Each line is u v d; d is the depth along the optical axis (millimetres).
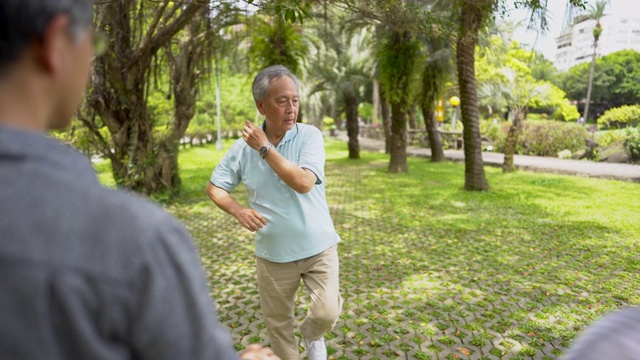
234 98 26750
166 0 4195
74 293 568
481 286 4699
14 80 627
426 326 3779
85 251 583
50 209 585
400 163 13914
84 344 580
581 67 51688
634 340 694
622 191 10258
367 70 17531
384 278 4973
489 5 4840
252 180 2398
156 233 633
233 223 7844
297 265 2422
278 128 2350
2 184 582
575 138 18234
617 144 16312
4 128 604
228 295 4586
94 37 725
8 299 558
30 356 563
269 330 2557
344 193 10617
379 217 8023
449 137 21875
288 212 2363
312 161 2299
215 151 22375
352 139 18656
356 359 3291
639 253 5750
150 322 611
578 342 763
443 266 5336
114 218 610
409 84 12969
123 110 8648
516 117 13953
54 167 623
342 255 5848
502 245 6164
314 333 2498
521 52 26328
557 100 35125
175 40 9469
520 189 10609
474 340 3521
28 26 598
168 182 9508
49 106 670
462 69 10125
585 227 7031
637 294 4484
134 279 597
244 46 12047
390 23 4465
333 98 21594
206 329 669
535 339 3537
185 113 9562
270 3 3182
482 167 10477
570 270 5168
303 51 11852
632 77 50125
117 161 9031
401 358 3295
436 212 8289
